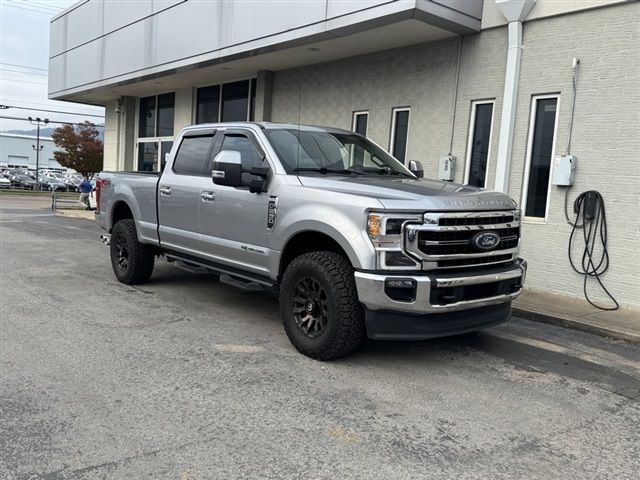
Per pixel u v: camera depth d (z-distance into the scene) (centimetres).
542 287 851
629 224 757
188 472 309
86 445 337
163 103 1831
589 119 794
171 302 704
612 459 343
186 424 368
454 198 471
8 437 345
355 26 931
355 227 457
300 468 317
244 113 1475
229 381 444
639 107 744
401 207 448
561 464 334
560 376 490
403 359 514
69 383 432
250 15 1124
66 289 760
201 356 501
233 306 693
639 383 482
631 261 756
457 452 343
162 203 701
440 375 477
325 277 475
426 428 374
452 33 945
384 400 418
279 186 533
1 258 1003
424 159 1026
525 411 410
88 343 529
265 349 526
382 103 1095
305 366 482
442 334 468
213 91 1586
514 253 523
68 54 1927
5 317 609
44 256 1047
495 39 912
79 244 1236
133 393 416
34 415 376
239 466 318
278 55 1168
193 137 690
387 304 443
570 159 800
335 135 638
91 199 2319
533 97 860
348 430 366
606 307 751
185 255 683
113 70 1642
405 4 842
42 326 580
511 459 338
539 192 865
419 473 316
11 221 1781
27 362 475
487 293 492
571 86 812
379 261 447
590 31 789
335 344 477
